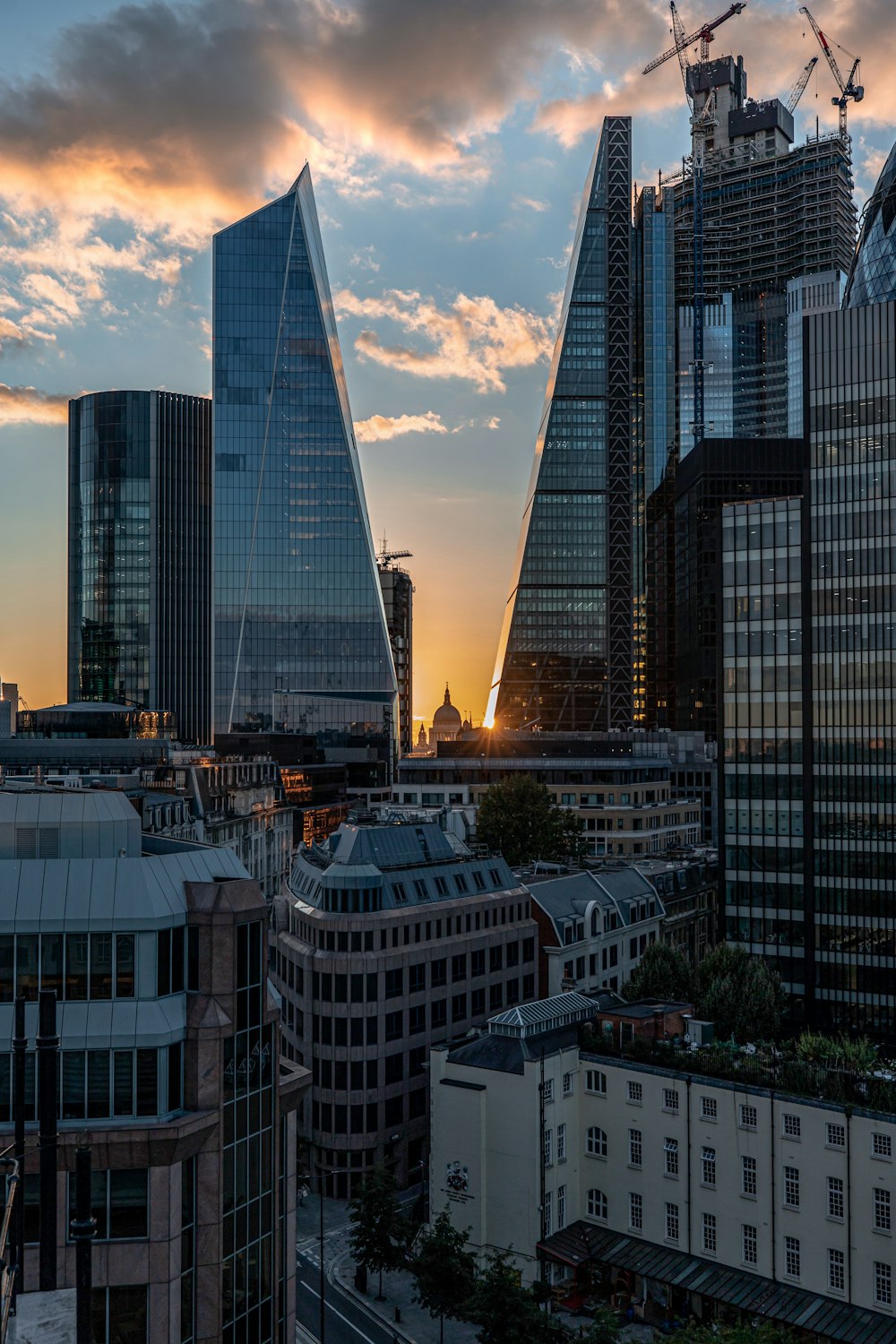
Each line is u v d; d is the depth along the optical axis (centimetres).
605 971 14075
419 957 11212
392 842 12281
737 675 15088
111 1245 4953
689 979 12188
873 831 14012
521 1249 8306
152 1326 4969
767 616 14925
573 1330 7619
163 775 16338
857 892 14088
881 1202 7150
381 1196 8475
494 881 12975
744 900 14925
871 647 14150
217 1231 5222
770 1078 7856
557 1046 8775
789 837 14625
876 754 14038
